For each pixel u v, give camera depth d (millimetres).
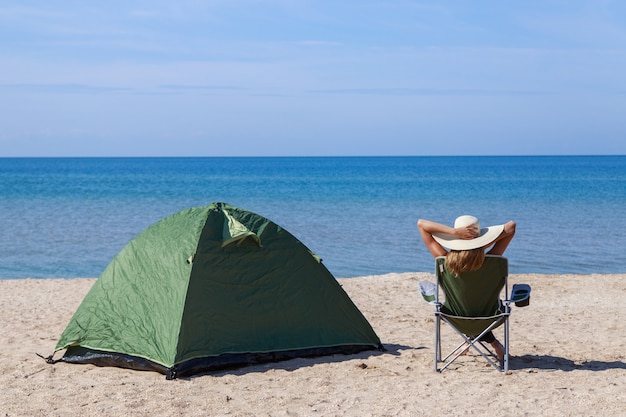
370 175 87062
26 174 90938
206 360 7238
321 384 6895
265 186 58375
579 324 9750
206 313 7387
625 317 10227
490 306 7191
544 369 7371
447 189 52406
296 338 7734
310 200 40406
